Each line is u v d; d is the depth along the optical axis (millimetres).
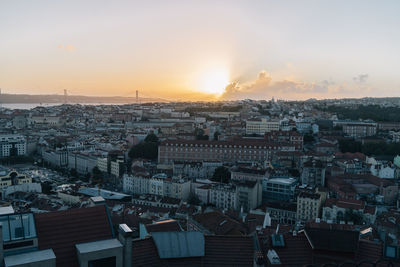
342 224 156625
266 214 187625
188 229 159375
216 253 67625
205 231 143625
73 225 60062
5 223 56438
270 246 71625
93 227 60844
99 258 54875
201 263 66062
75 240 58625
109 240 59031
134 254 64625
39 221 58938
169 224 108438
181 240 68062
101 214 62969
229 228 143375
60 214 60781
